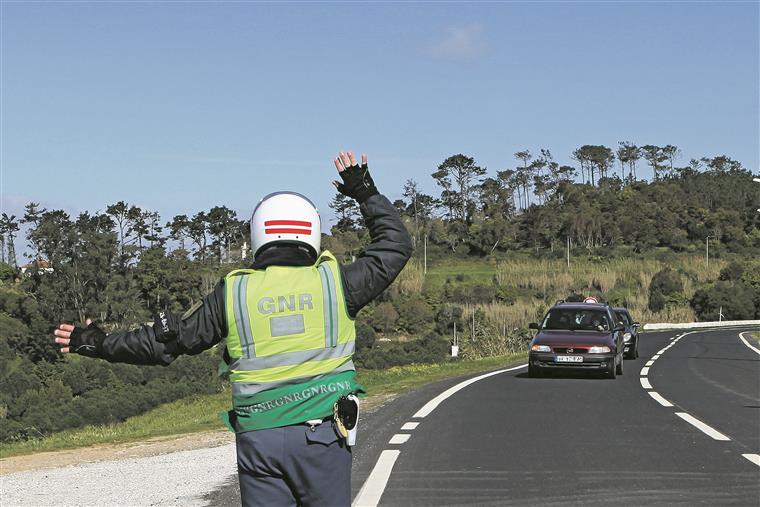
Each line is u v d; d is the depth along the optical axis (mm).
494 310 129250
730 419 16906
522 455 12719
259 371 4859
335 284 4988
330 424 4848
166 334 4922
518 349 56875
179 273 148250
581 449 13266
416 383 26594
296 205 5160
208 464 12336
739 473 11352
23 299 134000
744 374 29719
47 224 140625
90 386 68625
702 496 10000
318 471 4848
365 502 9719
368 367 73125
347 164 5211
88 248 141250
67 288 139375
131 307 140000
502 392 22188
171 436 16234
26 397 59781
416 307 134625
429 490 10328
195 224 189750
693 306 148375
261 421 4836
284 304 4902
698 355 42562
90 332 5008
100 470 12070
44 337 95000
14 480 11406
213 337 4996
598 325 27562
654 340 63719
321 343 4902
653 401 20125
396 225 5156
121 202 167875
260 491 4930
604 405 19234
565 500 9797
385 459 12375
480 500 9820
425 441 14023
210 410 45875
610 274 164500
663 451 13070
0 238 181500
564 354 26141
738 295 146125
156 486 10750
